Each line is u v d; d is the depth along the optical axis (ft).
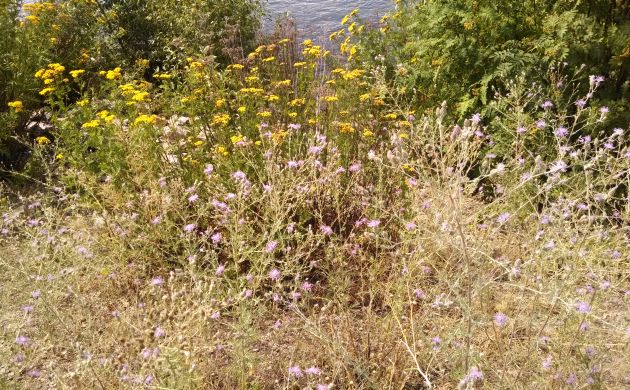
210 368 9.27
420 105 18.60
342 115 15.80
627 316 9.52
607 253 10.78
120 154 14.69
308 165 13.04
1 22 20.20
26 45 20.16
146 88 18.01
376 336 10.03
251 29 26.89
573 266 8.84
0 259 10.45
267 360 9.98
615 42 16.24
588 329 9.00
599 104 16.06
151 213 12.73
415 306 10.82
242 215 12.26
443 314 10.65
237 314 9.89
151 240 12.42
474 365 8.36
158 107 17.89
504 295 10.85
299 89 18.10
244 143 13.19
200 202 12.96
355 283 11.89
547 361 8.38
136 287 11.77
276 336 10.36
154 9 27.94
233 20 26.13
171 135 15.17
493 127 16.63
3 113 18.90
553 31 17.01
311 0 42.09
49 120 21.36
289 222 11.45
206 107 16.29
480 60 17.33
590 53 16.52
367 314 10.16
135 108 16.47
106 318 10.99
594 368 8.32
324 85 18.03
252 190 12.16
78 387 8.61
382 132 15.99
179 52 23.66
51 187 14.88
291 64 20.59
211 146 15.56
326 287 11.59
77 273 11.12
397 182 12.99
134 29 27.22
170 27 26.81
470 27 17.28
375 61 21.01
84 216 14.34
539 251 8.84
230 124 16.08
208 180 13.55
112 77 17.52
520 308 10.01
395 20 22.15
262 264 11.00
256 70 18.11
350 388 9.09
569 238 9.98
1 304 10.66
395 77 19.12
